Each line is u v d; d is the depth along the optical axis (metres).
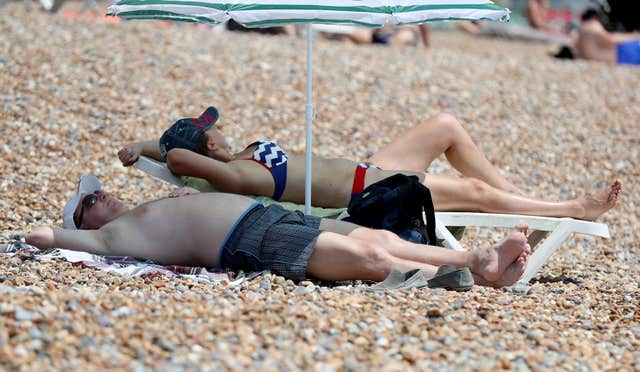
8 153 26.73
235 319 14.47
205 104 31.69
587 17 50.94
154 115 30.41
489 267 17.53
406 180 18.95
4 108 29.19
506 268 17.73
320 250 17.45
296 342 13.70
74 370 11.88
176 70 33.84
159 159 20.61
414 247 17.88
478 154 21.97
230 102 32.00
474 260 17.62
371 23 16.62
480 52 53.44
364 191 19.22
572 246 25.53
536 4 66.06
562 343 14.73
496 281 17.78
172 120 30.34
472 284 17.08
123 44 35.81
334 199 20.11
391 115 32.66
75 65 33.00
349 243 17.44
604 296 18.64
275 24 16.66
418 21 16.98
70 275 17.00
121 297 15.23
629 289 19.64
